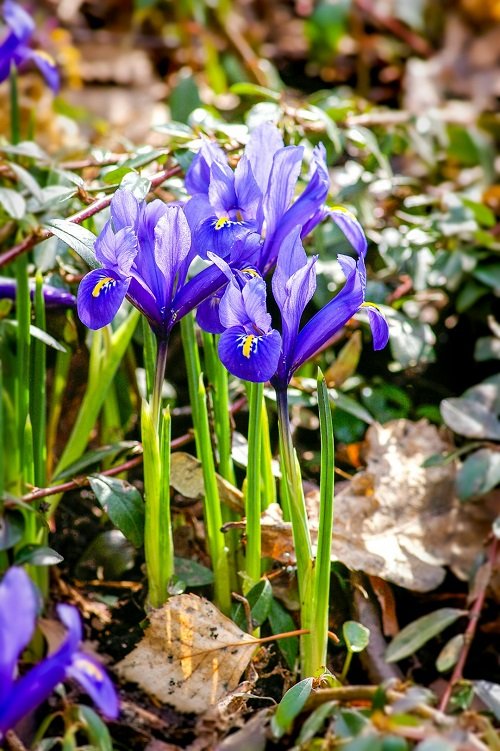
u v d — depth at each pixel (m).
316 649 0.64
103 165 0.74
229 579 0.68
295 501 0.62
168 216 0.59
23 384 0.66
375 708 0.59
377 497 0.71
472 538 0.72
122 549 0.71
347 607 0.69
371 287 0.77
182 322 0.65
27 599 0.55
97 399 0.70
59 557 0.64
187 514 0.71
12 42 0.73
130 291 0.60
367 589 0.69
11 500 0.64
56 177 0.73
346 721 0.59
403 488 0.72
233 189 0.61
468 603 0.69
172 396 0.76
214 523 0.66
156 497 0.64
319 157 0.63
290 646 0.66
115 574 0.71
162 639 0.65
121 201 0.60
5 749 0.60
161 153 0.70
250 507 0.65
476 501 0.73
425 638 0.66
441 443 0.74
